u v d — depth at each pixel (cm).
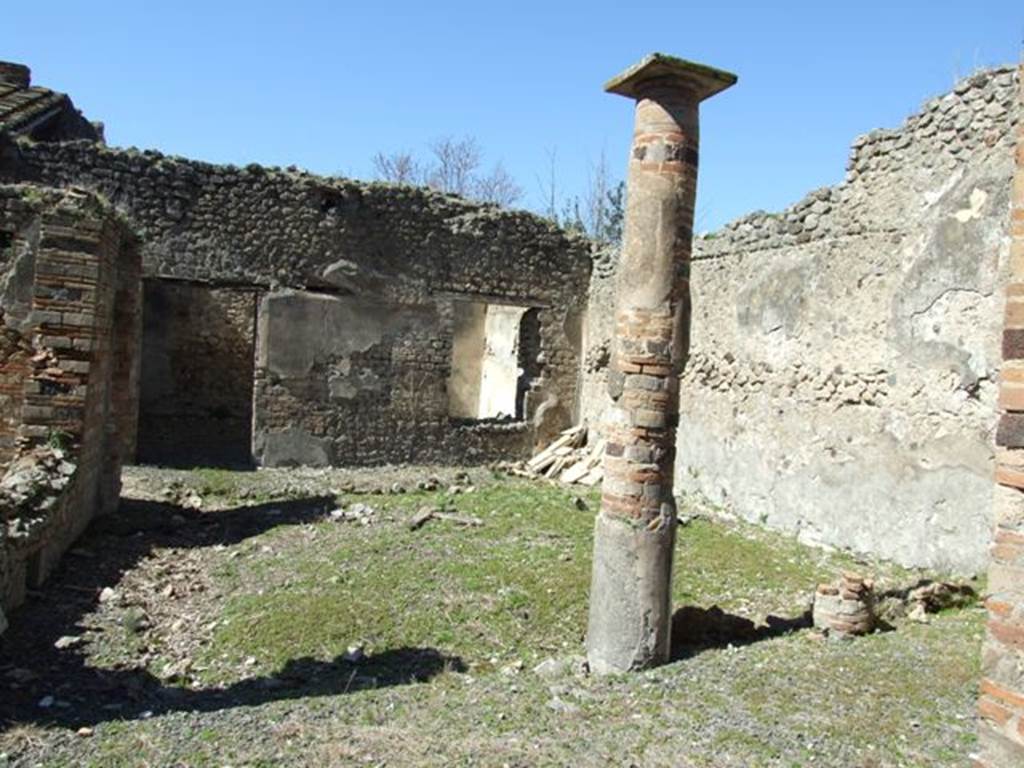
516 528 923
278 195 1252
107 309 823
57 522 688
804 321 981
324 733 412
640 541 532
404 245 1329
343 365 1295
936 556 805
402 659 561
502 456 1420
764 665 521
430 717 440
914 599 663
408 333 1336
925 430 822
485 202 1399
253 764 373
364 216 1303
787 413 1002
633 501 535
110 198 1162
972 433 775
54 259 732
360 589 684
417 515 945
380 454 1324
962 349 785
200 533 865
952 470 792
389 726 424
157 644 566
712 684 490
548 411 1455
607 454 552
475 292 1384
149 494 1013
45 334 733
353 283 1297
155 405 1563
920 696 468
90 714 436
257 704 461
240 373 1619
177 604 648
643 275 544
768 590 742
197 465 1235
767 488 1030
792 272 1002
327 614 620
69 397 740
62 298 736
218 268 1223
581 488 1245
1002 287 749
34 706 441
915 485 830
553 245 1443
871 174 897
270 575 722
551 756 390
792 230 1005
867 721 434
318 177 1280
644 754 394
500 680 515
